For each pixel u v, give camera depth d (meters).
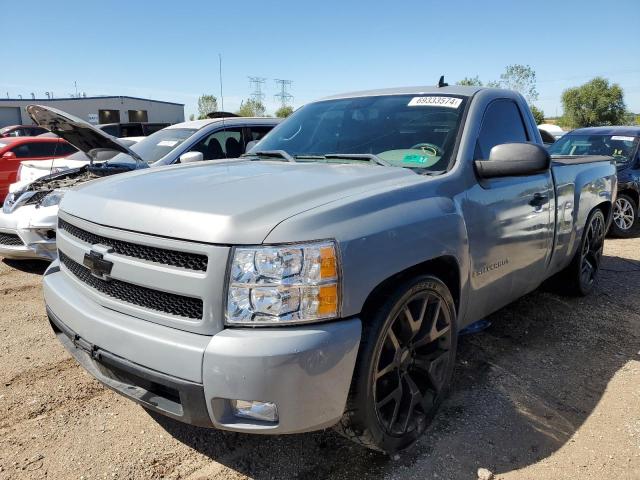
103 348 2.21
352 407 2.17
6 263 6.05
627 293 5.12
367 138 3.27
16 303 4.66
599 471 2.46
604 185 4.80
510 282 3.33
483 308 3.13
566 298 4.89
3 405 2.94
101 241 2.35
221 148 6.96
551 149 9.70
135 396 2.18
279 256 1.94
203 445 2.62
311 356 1.92
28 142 10.55
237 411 1.99
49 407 2.93
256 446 2.62
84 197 2.59
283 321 1.94
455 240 2.60
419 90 3.57
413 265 2.33
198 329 1.99
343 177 2.55
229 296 1.95
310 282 1.96
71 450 2.56
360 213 2.18
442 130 3.10
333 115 3.63
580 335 4.07
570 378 3.38
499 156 2.84
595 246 4.96
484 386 3.24
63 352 3.64
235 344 1.89
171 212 2.10
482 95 3.36
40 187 5.63
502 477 2.41
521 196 3.28
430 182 2.63
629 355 3.74
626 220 8.23
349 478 2.39
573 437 2.73
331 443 2.64
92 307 2.33
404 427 2.47
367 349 2.15
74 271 2.64
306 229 2.00
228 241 1.95
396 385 2.42
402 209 2.36
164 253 2.08
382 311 2.22
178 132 7.00
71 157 7.64
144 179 2.69
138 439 2.66
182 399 1.98
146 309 2.14
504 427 2.81
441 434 2.73
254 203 2.11
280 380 1.89
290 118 3.98
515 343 3.90
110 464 2.46
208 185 2.42
